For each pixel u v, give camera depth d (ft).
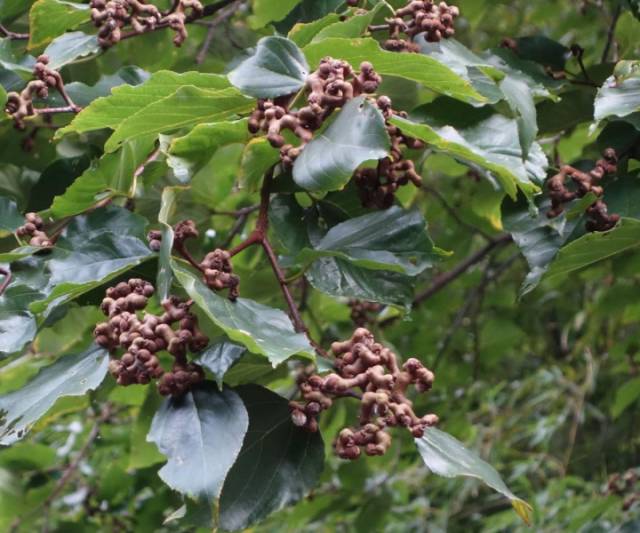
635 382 6.59
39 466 5.76
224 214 4.91
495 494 8.64
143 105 3.74
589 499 7.97
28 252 3.72
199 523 3.47
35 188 4.25
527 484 8.18
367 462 6.72
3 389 5.23
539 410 9.64
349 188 4.03
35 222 3.83
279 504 3.50
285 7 4.65
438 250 3.77
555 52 4.50
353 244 3.80
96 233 3.79
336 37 3.77
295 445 3.54
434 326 7.12
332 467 6.87
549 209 4.08
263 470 3.51
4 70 4.26
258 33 5.21
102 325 3.49
